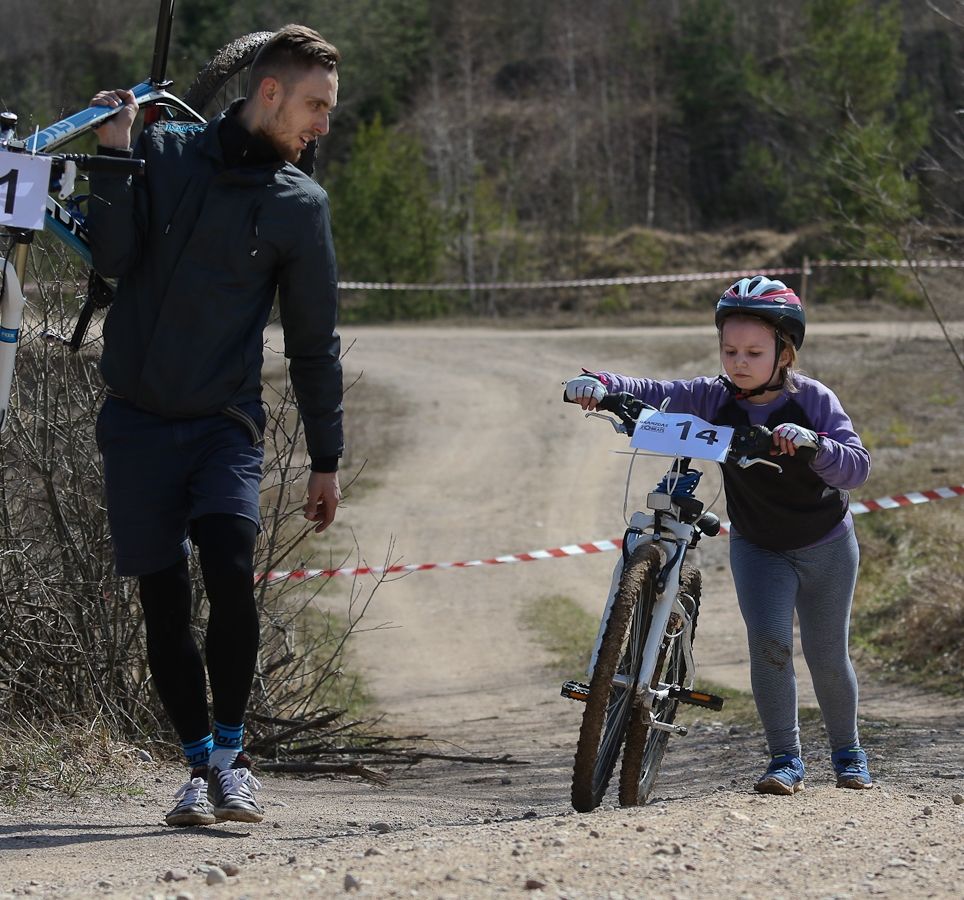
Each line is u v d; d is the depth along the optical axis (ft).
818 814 20.15
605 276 253.03
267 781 32.48
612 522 90.99
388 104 325.62
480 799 32.01
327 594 74.28
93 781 26.55
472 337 178.29
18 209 20.04
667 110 311.06
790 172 238.48
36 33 283.38
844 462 21.76
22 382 32.19
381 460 110.42
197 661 21.56
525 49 350.64
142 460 20.81
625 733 23.08
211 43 277.03
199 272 20.49
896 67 201.77
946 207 60.08
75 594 32.09
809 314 181.98
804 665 53.62
